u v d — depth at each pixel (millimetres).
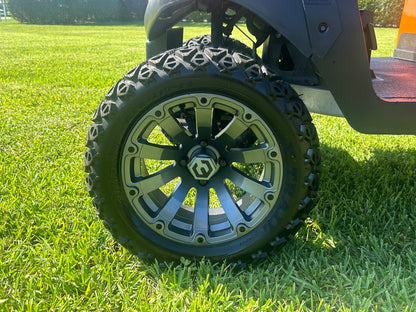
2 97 2668
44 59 5258
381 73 1347
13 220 1133
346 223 1153
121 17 24969
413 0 1604
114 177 854
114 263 955
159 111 827
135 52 6480
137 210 881
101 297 827
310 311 800
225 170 902
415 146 1739
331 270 933
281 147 835
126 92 810
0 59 5199
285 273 929
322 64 799
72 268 917
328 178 1400
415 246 1024
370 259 978
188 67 803
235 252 900
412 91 1033
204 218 903
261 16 773
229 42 1454
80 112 2303
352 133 1935
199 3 940
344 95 835
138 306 798
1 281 870
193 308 785
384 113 872
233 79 799
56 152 1652
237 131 855
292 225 873
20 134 1862
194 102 824
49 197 1247
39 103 2529
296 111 813
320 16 770
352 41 789
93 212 1159
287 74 1014
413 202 1243
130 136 836
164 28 992
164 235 898
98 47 7609
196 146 877
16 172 1448
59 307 807
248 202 945
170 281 883
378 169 1450
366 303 797
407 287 857
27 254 990
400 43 1709
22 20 23453
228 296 819
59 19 23422
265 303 823
